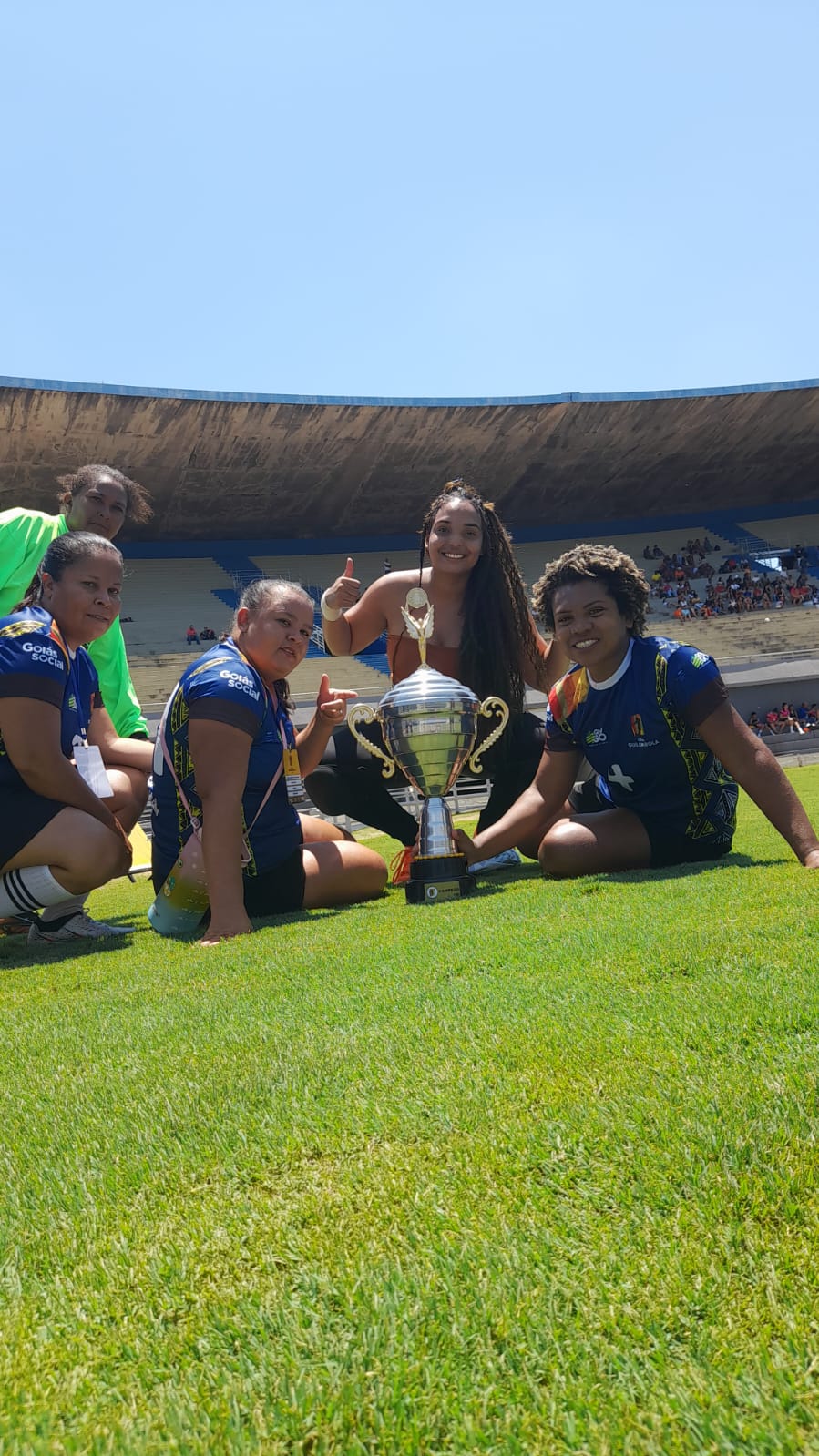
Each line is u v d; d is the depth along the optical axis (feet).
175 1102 5.08
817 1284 2.94
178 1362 2.90
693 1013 5.52
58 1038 6.88
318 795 18.31
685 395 119.24
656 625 124.57
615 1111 4.22
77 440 103.30
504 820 14.58
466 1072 4.95
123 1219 3.84
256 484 118.42
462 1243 3.34
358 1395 2.65
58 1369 2.93
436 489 128.47
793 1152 3.67
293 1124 4.57
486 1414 2.55
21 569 18.10
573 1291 3.01
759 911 8.65
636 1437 2.43
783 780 12.85
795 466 140.97
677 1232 3.26
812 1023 5.12
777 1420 2.43
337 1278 3.22
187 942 12.22
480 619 17.44
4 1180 4.38
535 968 7.27
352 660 111.45
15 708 12.77
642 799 14.15
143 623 117.91
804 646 119.44
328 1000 6.98
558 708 14.57
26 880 13.35
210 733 12.23
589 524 147.84
